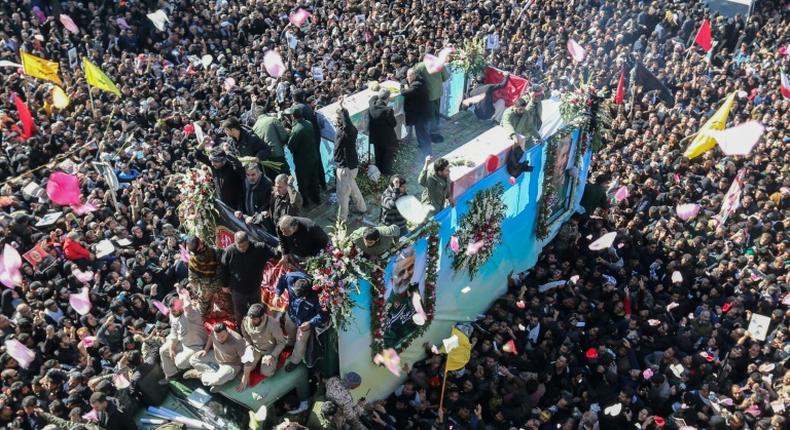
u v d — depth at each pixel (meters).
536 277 15.94
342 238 11.46
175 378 11.89
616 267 15.64
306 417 11.68
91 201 15.96
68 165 16.98
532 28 25.89
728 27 26.11
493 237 14.71
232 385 11.44
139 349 12.56
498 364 13.20
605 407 12.68
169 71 22.20
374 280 11.80
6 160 17.41
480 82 17.45
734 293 15.01
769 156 18.59
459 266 14.34
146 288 14.06
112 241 15.04
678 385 12.98
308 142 13.17
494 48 23.64
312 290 11.16
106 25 24.66
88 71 18.27
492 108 17.23
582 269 15.79
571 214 17.78
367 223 13.48
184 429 11.43
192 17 25.45
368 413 12.51
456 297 14.69
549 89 21.77
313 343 11.39
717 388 12.90
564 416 12.61
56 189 13.59
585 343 13.95
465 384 12.66
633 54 23.89
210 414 11.39
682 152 18.98
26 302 13.52
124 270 14.38
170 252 14.72
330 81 21.12
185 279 14.12
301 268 11.28
